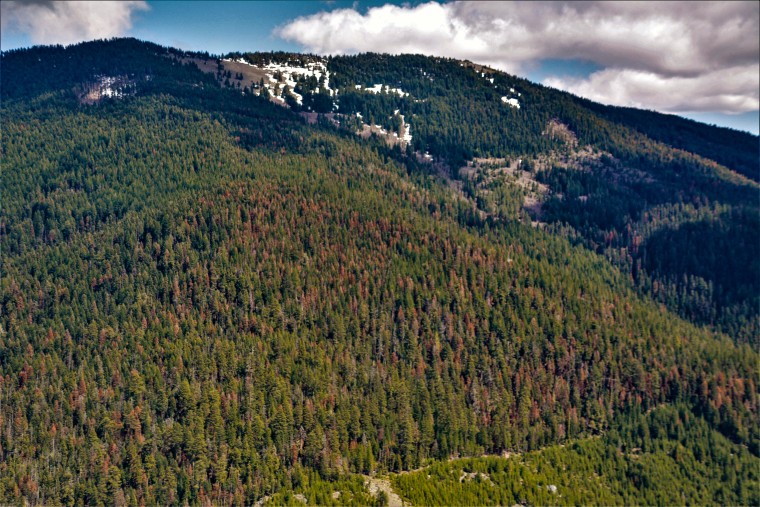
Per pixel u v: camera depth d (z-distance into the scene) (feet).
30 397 604.90
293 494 547.49
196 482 552.41
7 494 530.27
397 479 568.00
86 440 569.23
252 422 592.60
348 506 527.81
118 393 611.47
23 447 569.23
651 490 597.11
